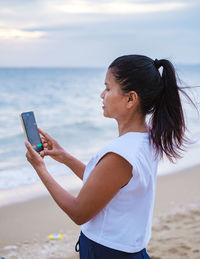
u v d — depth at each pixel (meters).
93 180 1.45
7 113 24.30
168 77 1.60
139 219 1.53
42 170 1.59
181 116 1.62
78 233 5.05
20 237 4.91
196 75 98.44
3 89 44.34
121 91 1.55
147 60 1.59
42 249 4.48
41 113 23.88
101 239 1.51
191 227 4.64
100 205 1.46
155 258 3.60
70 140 14.77
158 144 1.55
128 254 1.52
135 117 1.59
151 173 1.53
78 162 1.96
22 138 14.87
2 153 12.09
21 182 7.95
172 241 4.07
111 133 16.28
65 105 28.77
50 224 5.41
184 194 6.67
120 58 1.58
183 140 1.65
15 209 6.08
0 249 4.50
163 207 5.89
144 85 1.54
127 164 1.45
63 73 105.12
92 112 24.23
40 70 120.94
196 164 9.17
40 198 6.71
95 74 98.62
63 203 1.50
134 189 1.47
